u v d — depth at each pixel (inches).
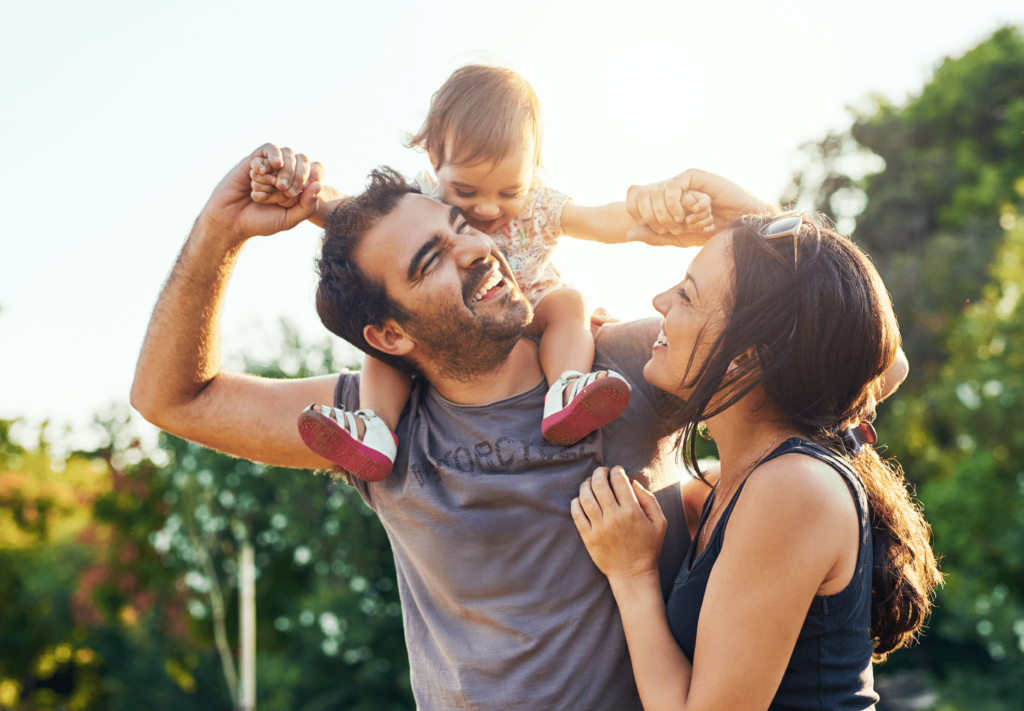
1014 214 922.7
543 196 107.6
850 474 69.7
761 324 72.1
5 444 999.6
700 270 77.5
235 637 972.6
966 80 1082.1
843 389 73.1
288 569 968.3
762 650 65.1
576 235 105.8
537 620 81.7
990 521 716.7
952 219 1032.8
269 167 78.7
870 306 72.9
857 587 68.8
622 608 77.0
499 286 84.5
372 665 870.4
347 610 858.1
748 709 64.9
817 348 71.7
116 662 984.3
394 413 89.7
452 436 86.8
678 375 79.1
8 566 994.7
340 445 82.3
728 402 73.1
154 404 93.1
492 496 82.9
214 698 939.3
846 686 69.0
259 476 935.0
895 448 855.1
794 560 65.4
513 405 87.0
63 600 995.9
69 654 1026.1
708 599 68.1
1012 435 738.2
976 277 919.7
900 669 876.6
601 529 78.1
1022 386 736.3
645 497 80.9
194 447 953.5
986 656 844.0
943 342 909.2
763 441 76.0
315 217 90.5
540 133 111.7
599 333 95.7
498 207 107.1
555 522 82.7
